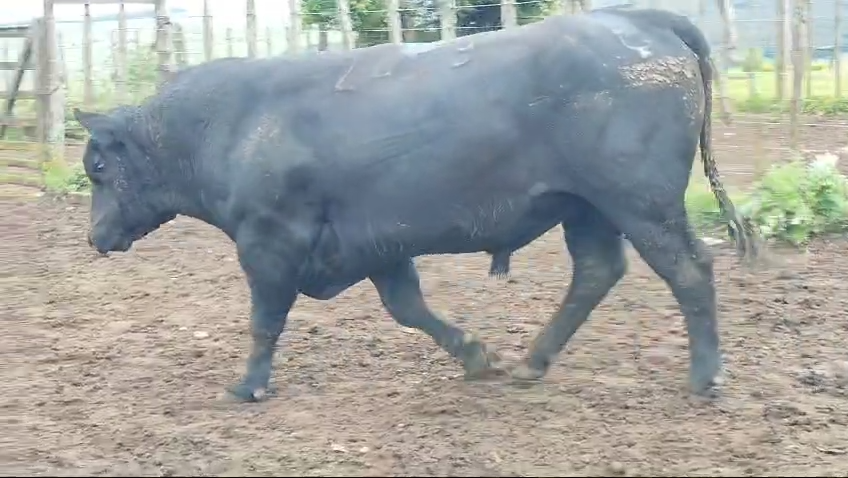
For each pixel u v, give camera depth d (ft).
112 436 18.80
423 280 30.40
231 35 75.36
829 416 18.67
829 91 78.02
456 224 18.97
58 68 51.08
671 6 58.80
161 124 20.77
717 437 17.79
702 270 18.97
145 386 21.70
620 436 17.94
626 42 18.45
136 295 29.73
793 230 33.22
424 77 18.89
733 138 54.65
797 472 16.30
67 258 35.01
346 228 19.48
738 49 66.90
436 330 21.21
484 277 30.66
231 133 19.94
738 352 22.62
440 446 17.76
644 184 18.21
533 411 19.33
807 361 21.97
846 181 37.55
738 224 20.10
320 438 18.35
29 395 21.18
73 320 27.14
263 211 19.42
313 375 22.12
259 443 18.21
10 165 52.60
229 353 23.93
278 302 20.11
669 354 22.56
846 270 29.96
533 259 32.96
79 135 63.82
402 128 18.69
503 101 18.37
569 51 18.30
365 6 64.90
